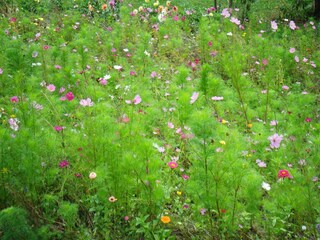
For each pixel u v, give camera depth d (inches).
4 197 66.6
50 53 146.3
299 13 295.9
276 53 166.4
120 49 179.6
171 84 134.1
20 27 186.7
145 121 102.1
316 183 83.4
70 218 66.3
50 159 76.4
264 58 169.8
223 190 71.9
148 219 74.8
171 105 121.8
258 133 99.9
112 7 234.7
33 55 133.3
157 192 71.4
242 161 75.5
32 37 171.9
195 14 283.1
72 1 250.4
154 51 181.3
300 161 87.4
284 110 128.6
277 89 147.5
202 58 178.9
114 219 74.0
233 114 124.3
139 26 210.1
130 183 72.2
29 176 67.6
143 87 129.1
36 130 81.9
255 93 131.0
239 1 256.2
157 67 157.5
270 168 95.4
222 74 165.6
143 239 73.0
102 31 190.5
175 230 76.8
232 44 177.9
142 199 73.9
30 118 81.5
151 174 71.7
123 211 75.8
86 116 95.3
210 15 233.6
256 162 92.9
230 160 72.5
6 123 88.7
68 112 103.0
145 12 243.6
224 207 73.0
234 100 126.8
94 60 155.5
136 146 76.7
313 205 77.6
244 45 192.9
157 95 131.7
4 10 211.8
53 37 182.9
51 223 68.1
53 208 72.5
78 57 141.0
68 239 67.9
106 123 81.2
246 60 171.3
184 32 222.8
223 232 74.9
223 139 89.1
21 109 84.8
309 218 79.6
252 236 76.4
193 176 80.9
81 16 229.0
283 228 78.7
